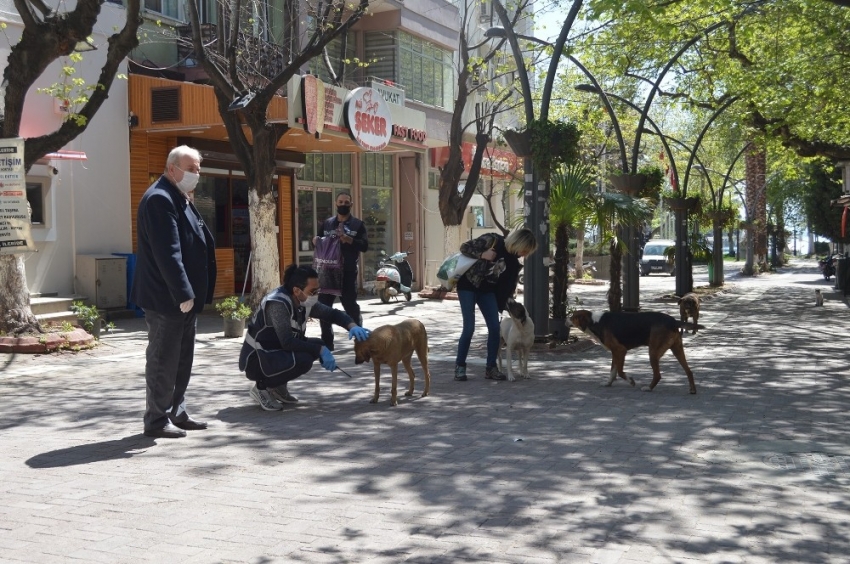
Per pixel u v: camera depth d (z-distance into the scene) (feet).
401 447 22.53
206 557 14.78
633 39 62.28
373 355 27.71
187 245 22.88
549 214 44.27
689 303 53.21
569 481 19.39
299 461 21.08
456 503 17.79
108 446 22.54
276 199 72.33
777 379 34.01
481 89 99.25
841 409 27.76
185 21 63.10
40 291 51.72
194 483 19.17
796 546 15.29
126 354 40.96
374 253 88.79
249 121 50.65
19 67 37.73
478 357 40.34
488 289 33.47
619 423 25.49
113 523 16.48
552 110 96.58
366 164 87.30
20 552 14.94
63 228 53.11
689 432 24.31
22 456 21.50
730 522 16.58
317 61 76.02
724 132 105.19
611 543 15.44
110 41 39.32
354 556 14.85
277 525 16.42
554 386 32.14
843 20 58.59
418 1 85.71
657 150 130.11
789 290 106.73
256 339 26.78
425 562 14.58
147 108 56.54
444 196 79.30
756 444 22.90
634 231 66.18
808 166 139.03
